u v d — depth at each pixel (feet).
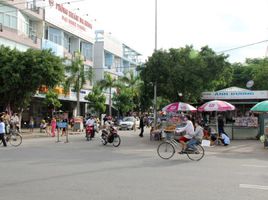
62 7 162.61
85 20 187.01
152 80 100.01
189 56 99.30
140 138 101.86
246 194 29.66
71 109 177.06
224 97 101.30
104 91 204.13
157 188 31.58
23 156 54.44
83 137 104.88
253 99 100.01
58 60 109.81
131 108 207.21
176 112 112.06
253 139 92.89
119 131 144.87
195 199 27.76
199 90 99.14
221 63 99.09
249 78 180.86
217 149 70.08
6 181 34.32
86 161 49.32
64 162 48.03
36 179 35.42
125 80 210.79
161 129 95.20
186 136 52.80
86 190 30.58
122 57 250.78
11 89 103.71
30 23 146.41
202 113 110.63
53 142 84.99
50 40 156.35
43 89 116.16
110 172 40.01
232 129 94.07
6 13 126.00
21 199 27.37
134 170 41.63
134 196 28.50
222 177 37.45
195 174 39.17
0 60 102.22
